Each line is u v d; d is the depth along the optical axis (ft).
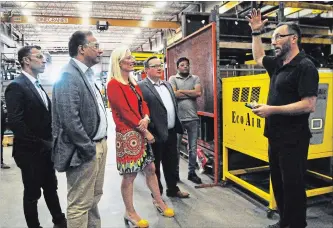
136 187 11.44
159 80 9.57
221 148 11.34
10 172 14.07
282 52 6.27
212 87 11.28
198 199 9.91
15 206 9.78
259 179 10.75
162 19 49.96
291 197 6.39
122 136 7.48
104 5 40.91
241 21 13.03
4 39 32.14
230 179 10.92
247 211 8.92
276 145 6.49
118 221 8.48
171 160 9.93
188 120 11.15
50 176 7.50
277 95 6.50
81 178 5.60
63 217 7.92
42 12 44.24
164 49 19.43
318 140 8.38
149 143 7.97
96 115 5.79
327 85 8.28
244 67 14.71
